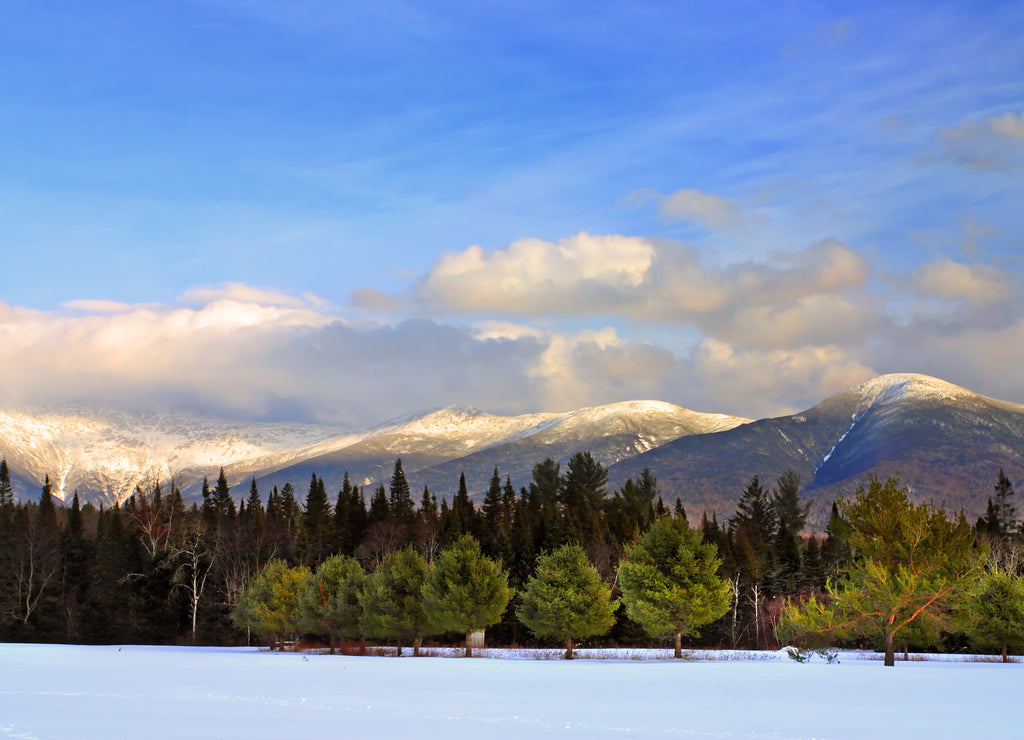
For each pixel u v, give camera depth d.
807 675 46.84
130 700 30.47
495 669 53.25
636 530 124.94
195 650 90.00
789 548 127.69
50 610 117.69
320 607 87.12
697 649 91.44
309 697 32.25
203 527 127.62
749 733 22.73
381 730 22.86
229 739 20.97
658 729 23.47
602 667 55.88
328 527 147.12
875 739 21.70
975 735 22.50
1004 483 142.12
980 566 65.62
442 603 76.88
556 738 21.56
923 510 67.94
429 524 147.75
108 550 119.69
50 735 21.47
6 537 124.94
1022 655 69.38
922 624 62.66
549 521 123.62
